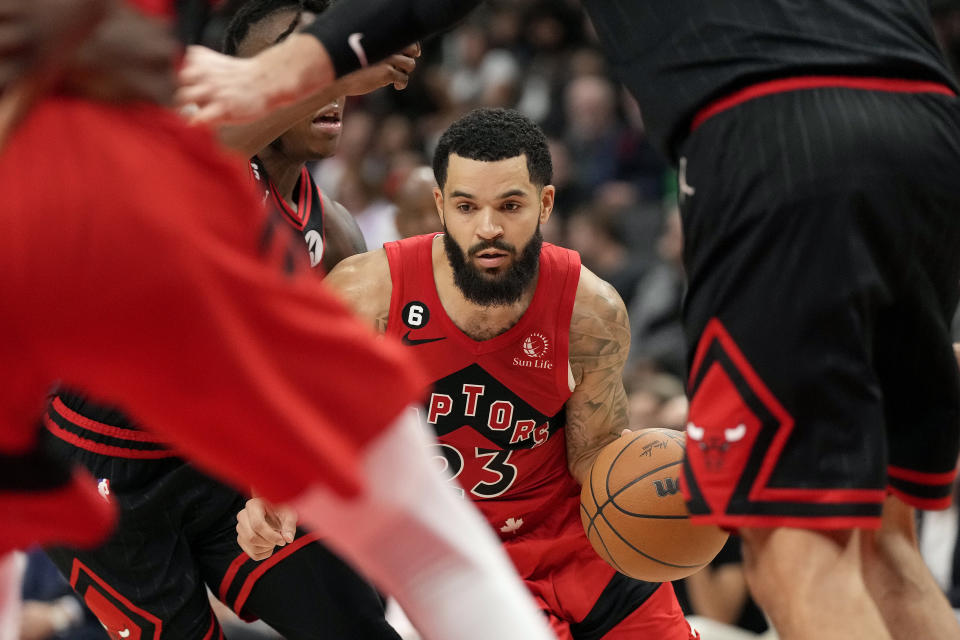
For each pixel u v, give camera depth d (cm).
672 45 655
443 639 507
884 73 641
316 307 469
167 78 470
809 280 614
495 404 974
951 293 676
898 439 697
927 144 635
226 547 1012
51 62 430
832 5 649
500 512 1029
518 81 3766
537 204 922
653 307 2623
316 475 462
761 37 638
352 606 984
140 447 980
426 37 646
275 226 486
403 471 487
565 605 1036
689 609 1650
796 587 623
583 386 995
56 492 494
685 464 661
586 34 3969
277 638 1516
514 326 949
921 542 1606
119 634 1021
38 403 465
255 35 1070
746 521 630
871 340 634
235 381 444
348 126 3700
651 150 3428
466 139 904
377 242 2989
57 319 426
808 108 624
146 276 425
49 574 1631
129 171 432
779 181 617
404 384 484
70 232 421
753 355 624
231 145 842
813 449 618
